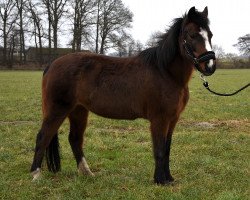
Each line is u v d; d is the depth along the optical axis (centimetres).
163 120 571
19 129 1054
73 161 761
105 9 6303
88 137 970
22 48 6569
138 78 583
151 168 687
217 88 2575
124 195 550
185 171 670
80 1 6044
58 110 628
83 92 620
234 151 812
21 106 1584
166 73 562
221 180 620
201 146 849
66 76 622
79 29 6041
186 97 591
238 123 1161
